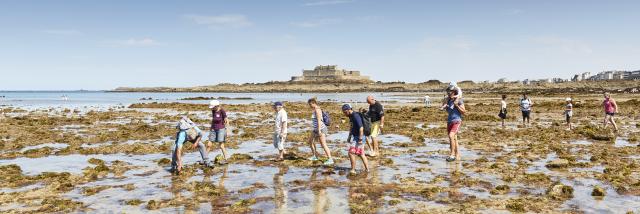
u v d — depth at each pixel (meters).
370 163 14.75
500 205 9.70
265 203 9.95
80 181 12.32
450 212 9.22
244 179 12.41
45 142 21.06
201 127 30.28
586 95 96.50
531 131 24.77
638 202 9.87
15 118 35.44
